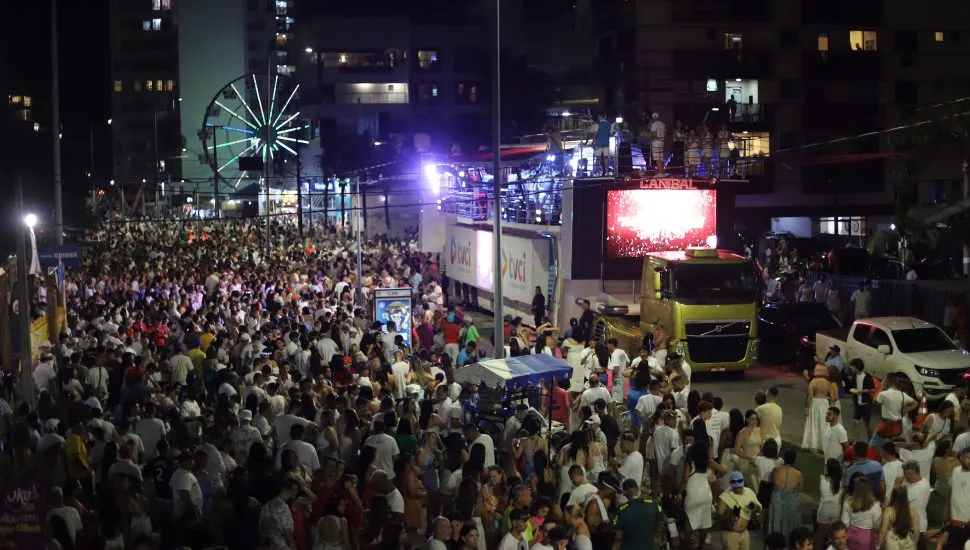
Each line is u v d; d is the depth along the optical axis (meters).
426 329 26.09
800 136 61.28
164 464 12.64
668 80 60.81
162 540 11.07
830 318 26.97
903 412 16.41
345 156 84.88
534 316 29.05
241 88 138.38
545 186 31.33
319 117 93.31
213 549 10.12
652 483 14.31
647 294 26.03
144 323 25.20
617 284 28.41
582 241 28.12
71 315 26.03
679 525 13.02
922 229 37.38
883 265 41.16
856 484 11.43
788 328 26.97
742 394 23.86
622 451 13.57
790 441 19.23
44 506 10.28
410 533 12.34
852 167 61.50
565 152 30.58
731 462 14.23
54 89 30.53
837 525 10.34
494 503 11.41
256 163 72.75
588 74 66.25
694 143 29.20
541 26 87.00
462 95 93.62
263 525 10.66
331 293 31.44
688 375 18.73
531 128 83.75
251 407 15.71
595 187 28.06
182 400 16.95
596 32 65.12
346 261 39.25
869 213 61.75
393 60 93.25
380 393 16.77
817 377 18.02
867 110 61.59
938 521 14.30
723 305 24.84
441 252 42.88
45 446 13.20
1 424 15.60
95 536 10.12
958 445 13.91
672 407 14.80
